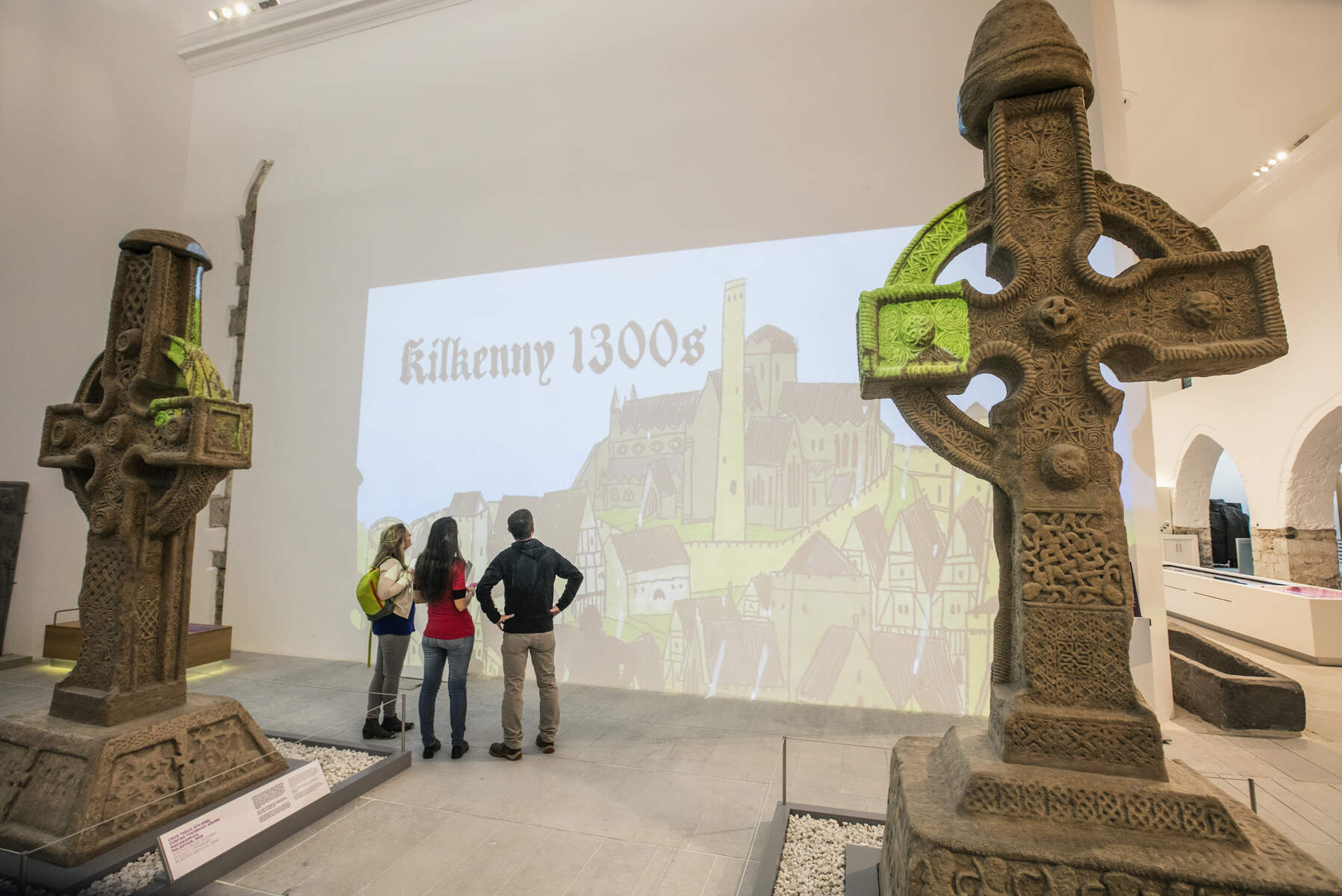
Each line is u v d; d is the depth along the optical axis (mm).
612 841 2586
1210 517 13023
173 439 2654
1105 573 1631
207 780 2648
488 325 5445
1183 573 8508
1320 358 8094
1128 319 1701
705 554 4727
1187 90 6926
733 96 5004
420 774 3213
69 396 5875
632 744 3643
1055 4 4480
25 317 5656
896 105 4672
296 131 6230
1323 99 7086
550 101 5469
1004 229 1758
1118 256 4285
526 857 2471
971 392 4445
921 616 4316
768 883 2137
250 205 6301
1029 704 1627
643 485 4926
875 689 4328
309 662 5391
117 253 6141
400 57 5980
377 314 5758
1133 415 4273
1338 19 5930
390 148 5906
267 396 5973
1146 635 4172
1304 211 8156
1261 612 6805
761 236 4844
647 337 5035
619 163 5230
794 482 4613
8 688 4734
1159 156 8203
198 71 6680
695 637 4676
